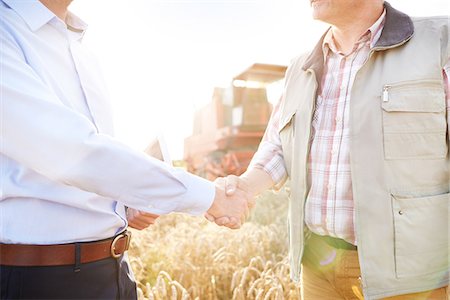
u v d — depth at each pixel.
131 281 1.41
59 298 1.12
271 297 2.21
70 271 1.13
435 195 1.40
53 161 1.06
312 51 1.74
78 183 1.10
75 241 1.16
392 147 1.39
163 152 1.55
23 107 1.03
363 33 1.54
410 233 1.37
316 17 1.58
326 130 1.62
